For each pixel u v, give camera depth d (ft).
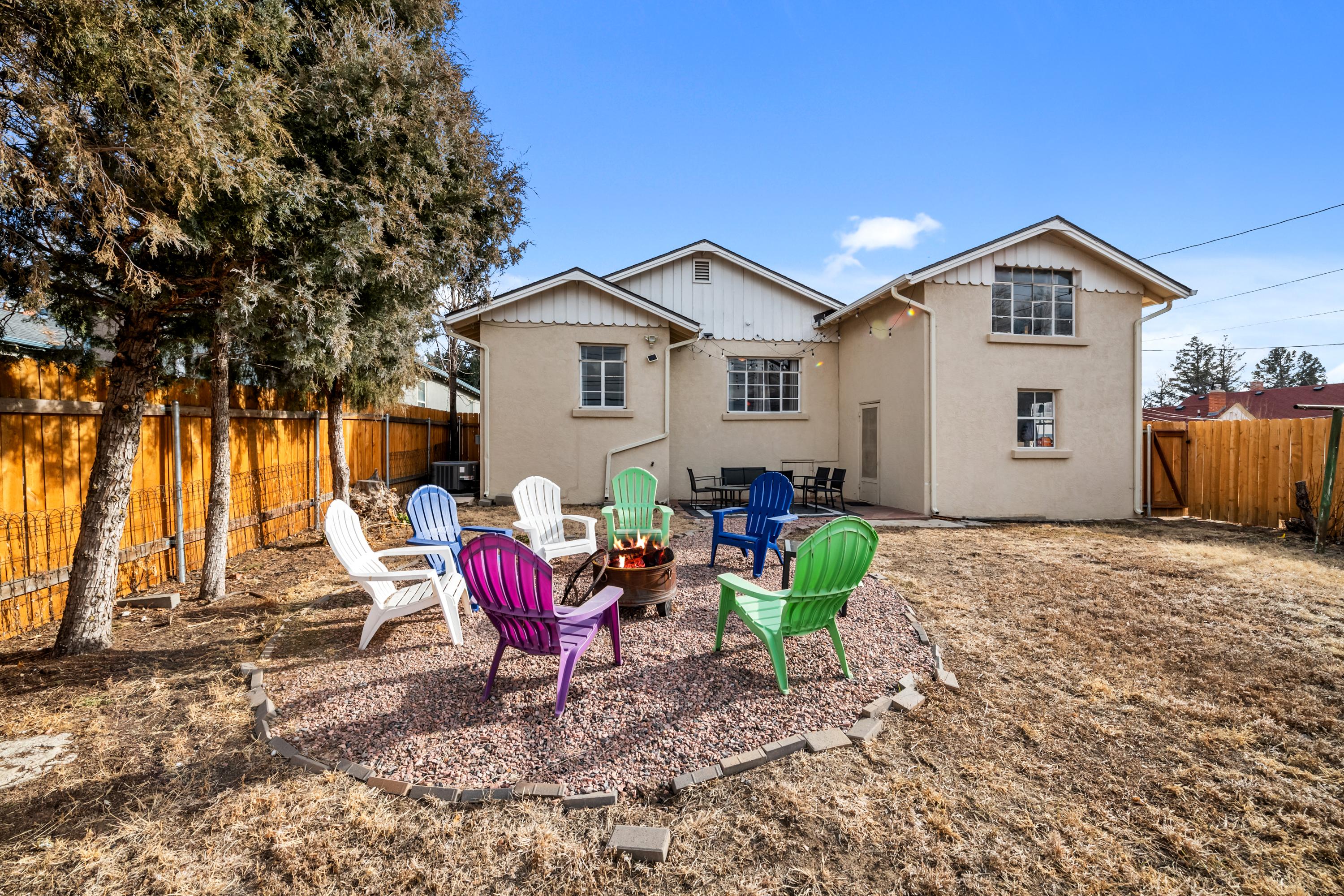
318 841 6.43
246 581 17.15
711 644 12.22
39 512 12.59
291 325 13.19
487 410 31.63
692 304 37.40
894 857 6.26
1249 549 22.36
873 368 34.50
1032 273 30.45
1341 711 9.60
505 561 9.19
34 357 12.85
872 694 9.96
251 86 9.14
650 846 6.21
